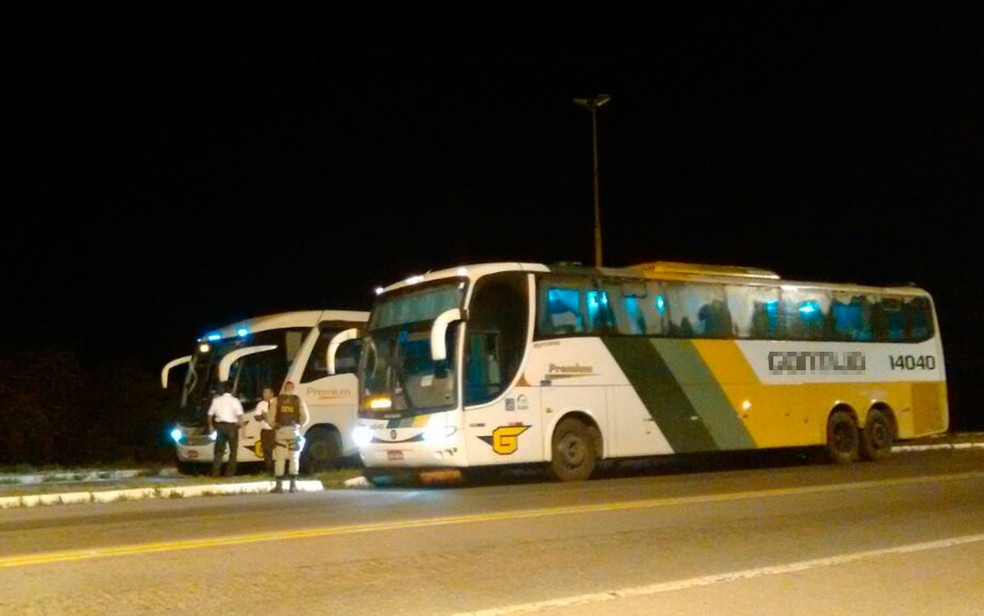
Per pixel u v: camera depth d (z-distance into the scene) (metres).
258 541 11.16
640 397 19.77
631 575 9.39
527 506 14.37
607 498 15.38
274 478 19.25
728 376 21.17
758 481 18.30
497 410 17.86
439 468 18.03
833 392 22.92
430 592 8.68
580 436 18.94
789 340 22.34
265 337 22.88
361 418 18.67
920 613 8.04
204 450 22.77
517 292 18.50
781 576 9.34
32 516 14.62
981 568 9.75
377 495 16.84
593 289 19.56
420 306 18.31
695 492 16.22
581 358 19.09
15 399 26.94
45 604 8.25
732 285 21.66
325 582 9.06
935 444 28.88
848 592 8.72
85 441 28.20
